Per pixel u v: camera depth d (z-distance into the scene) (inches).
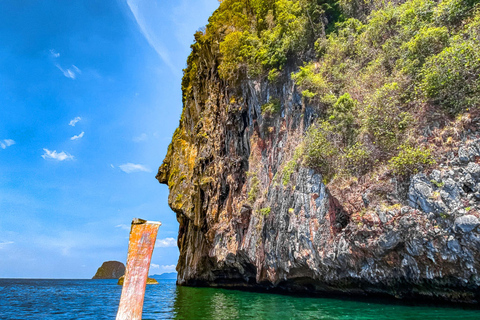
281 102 842.8
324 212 561.6
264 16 990.4
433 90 480.4
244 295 772.0
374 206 475.5
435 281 419.8
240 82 1027.9
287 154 737.0
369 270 489.1
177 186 1405.0
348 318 365.7
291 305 517.0
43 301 1007.0
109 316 611.5
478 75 436.1
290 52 842.2
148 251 151.3
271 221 716.7
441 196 408.8
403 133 502.3
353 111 604.1
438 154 437.1
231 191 1035.3
